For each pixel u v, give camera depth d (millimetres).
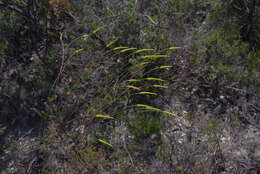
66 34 3801
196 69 3588
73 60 3568
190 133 2971
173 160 2857
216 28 4105
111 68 3535
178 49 3561
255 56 3760
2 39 3682
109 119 3176
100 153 2852
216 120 3256
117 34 3592
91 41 3570
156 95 3518
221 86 3521
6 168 2828
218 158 2861
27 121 3232
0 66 3570
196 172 2703
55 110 3037
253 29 4113
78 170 2756
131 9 3674
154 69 3477
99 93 3379
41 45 3871
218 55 3576
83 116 3094
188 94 3592
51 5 3736
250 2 4156
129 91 3387
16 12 3783
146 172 2766
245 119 3350
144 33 3635
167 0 3924
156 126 3105
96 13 3850
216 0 4211
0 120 3207
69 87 3396
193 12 4168
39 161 2836
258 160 2877
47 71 3467
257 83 3453
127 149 2969
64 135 2928
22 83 3432
